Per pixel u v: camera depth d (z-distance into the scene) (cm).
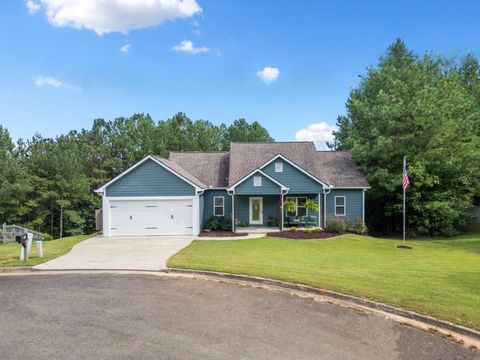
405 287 916
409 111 2475
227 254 1477
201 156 2883
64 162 3384
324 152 2852
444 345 608
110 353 566
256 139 5144
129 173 2192
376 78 3216
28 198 3316
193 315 747
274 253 1520
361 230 2341
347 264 1260
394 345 607
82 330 662
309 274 1063
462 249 1823
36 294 909
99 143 4503
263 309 791
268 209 2492
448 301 798
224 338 628
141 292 927
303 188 2375
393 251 1705
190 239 1995
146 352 569
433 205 2350
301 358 553
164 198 2183
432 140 2414
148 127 4475
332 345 604
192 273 1151
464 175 2478
